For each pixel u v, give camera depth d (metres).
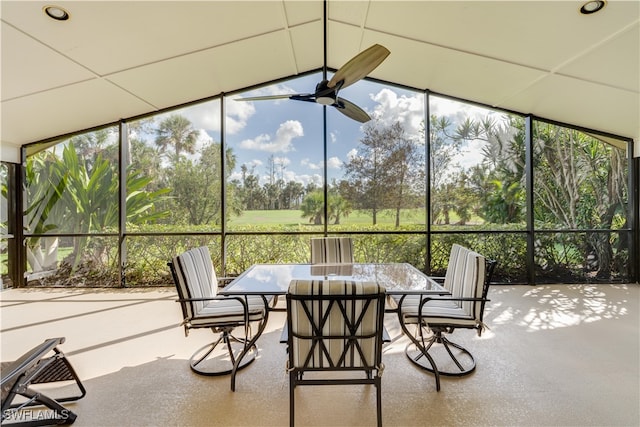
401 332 3.19
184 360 2.60
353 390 2.18
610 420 1.84
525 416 1.89
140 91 4.14
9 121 4.13
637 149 4.81
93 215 5.05
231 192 5.09
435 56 3.88
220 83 4.57
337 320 1.71
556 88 3.90
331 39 4.16
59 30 2.73
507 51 3.38
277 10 3.27
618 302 3.95
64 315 3.62
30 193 4.98
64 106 4.04
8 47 2.83
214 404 2.03
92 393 2.14
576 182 5.04
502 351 2.70
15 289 4.73
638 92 3.59
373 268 3.02
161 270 4.99
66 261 5.00
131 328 3.25
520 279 4.94
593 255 4.98
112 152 5.11
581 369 2.40
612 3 2.42
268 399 2.09
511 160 5.04
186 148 5.12
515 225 5.03
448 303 2.64
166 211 5.09
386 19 3.37
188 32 3.21
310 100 2.84
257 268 3.01
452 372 2.37
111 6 2.58
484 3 2.73
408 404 2.02
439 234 4.98
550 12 2.64
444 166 5.02
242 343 2.82
